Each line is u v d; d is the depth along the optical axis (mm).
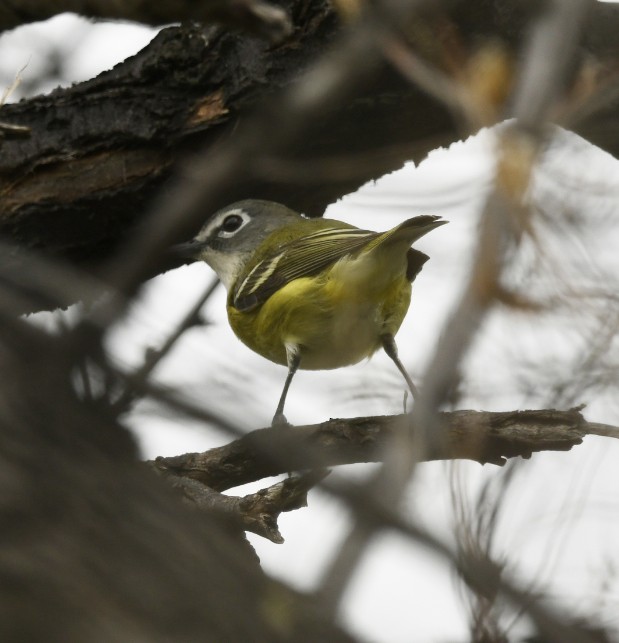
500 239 5055
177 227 5160
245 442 4160
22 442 3814
